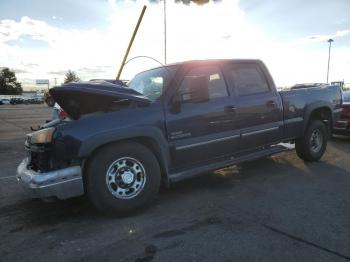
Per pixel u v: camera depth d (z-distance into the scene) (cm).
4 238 341
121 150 379
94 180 367
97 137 361
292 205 408
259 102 514
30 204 436
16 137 1110
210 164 462
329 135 659
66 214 400
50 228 362
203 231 342
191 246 311
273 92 543
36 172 362
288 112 563
